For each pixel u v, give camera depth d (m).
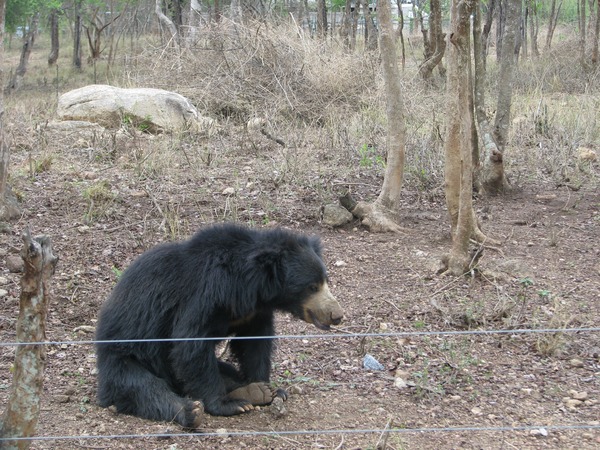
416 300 5.89
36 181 8.20
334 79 12.86
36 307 3.71
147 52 14.89
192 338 4.40
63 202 7.49
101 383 4.59
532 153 9.46
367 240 6.90
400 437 4.34
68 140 10.26
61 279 6.13
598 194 8.16
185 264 4.51
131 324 4.54
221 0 23.05
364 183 8.27
